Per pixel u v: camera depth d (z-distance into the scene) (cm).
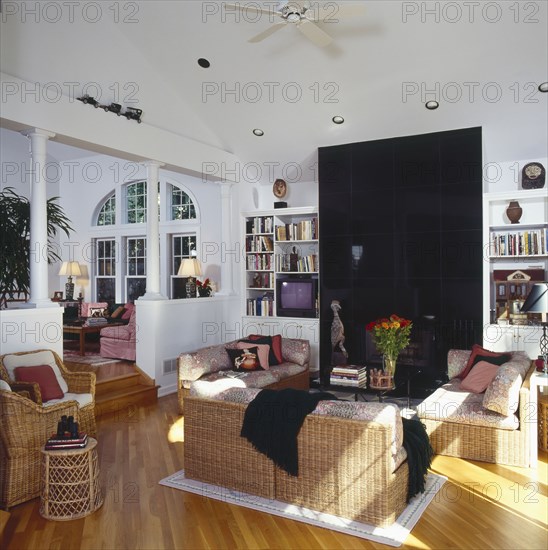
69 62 557
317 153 749
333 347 720
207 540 303
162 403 631
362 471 319
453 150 655
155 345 660
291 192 830
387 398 621
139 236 998
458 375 547
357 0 505
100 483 385
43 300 507
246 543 300
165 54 629
